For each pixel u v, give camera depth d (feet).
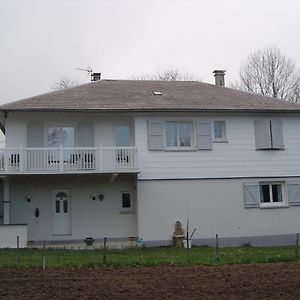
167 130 80.74
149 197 78.43
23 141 78.74
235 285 38.24
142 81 97.86
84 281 40.19
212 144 81.35
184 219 78.89
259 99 88.79
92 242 75.87
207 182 80.48
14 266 48.26
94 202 79.56
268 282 39.37
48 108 76.28
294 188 83.51
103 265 48.70
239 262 51.08
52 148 75.46
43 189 78.64
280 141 83.71
